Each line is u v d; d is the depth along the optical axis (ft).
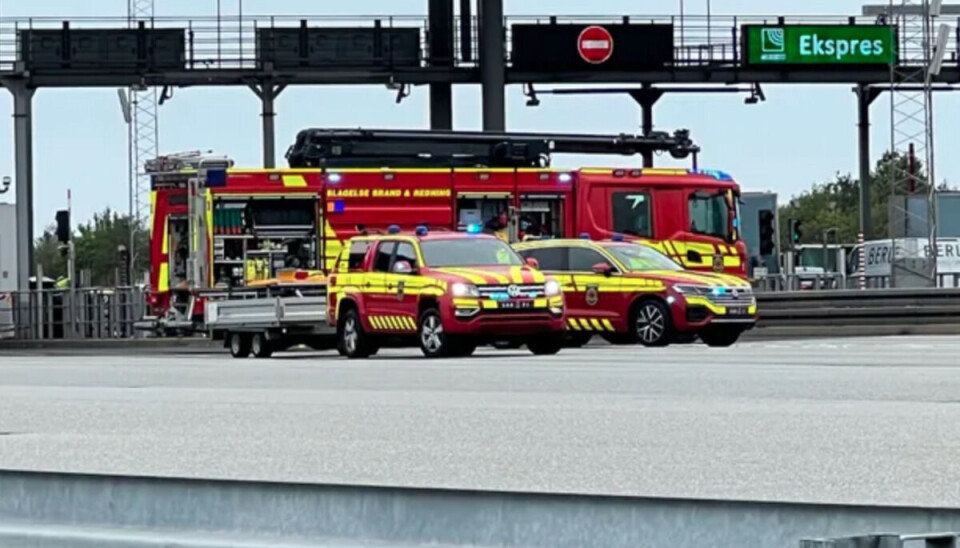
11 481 35.40
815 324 197.77
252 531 32.65
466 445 64.90
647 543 29.12
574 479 53.72
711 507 28.68
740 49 281.33
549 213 203.92
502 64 271.08
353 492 31.78
